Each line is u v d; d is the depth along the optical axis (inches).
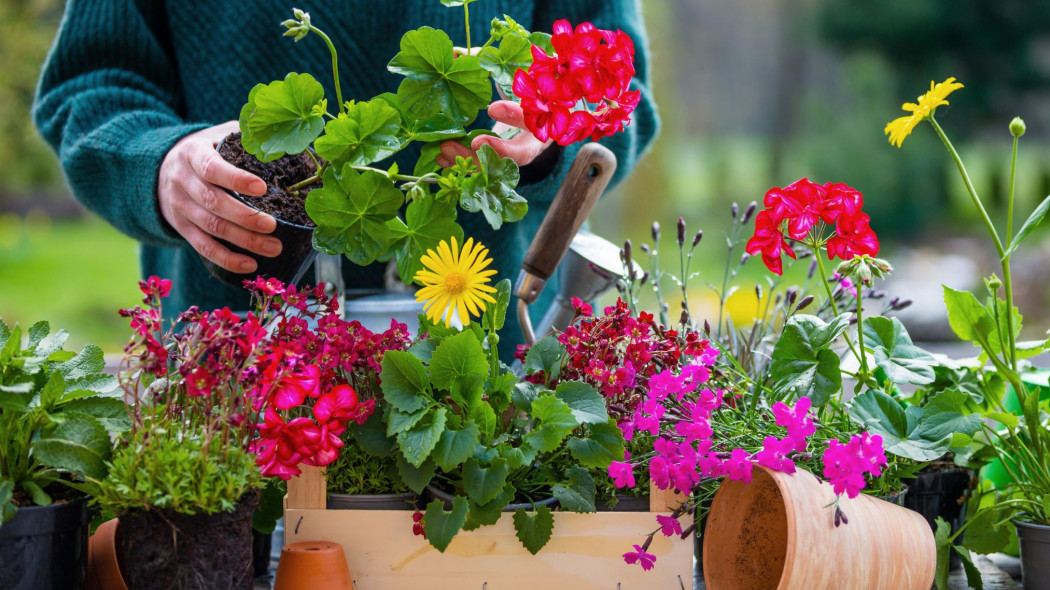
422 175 38.3
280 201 40.4
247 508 33.1
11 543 32.6
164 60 55.6
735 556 36.0
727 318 49.3
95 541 35.9
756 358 46.5
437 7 55.3
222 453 32.4
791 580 31.5
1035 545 40.9
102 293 455.8
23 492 33.7
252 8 54.2
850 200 38.0
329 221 36.7
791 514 32.0
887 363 39.9
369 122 36.3
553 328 41.4
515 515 35.5
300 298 36.9
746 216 48.1
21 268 474.3
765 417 40.0
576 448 35.7
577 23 58.9
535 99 33.8
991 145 540.7
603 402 35.6
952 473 43.7
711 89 730.8
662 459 35.3
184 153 40.5
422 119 37.1
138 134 48.2
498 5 56.2
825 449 36.2
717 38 727.1
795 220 37.6
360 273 54.7
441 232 37.4
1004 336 44.1
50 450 31.6
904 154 497.4
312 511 36.0
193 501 31.4
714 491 36.8
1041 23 454.0
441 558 35.9
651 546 36.3
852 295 46.8
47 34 408.5
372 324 43.1
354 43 55.5
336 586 33.4
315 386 34.3
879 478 38.1
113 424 33.9
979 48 465.1
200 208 39.8
